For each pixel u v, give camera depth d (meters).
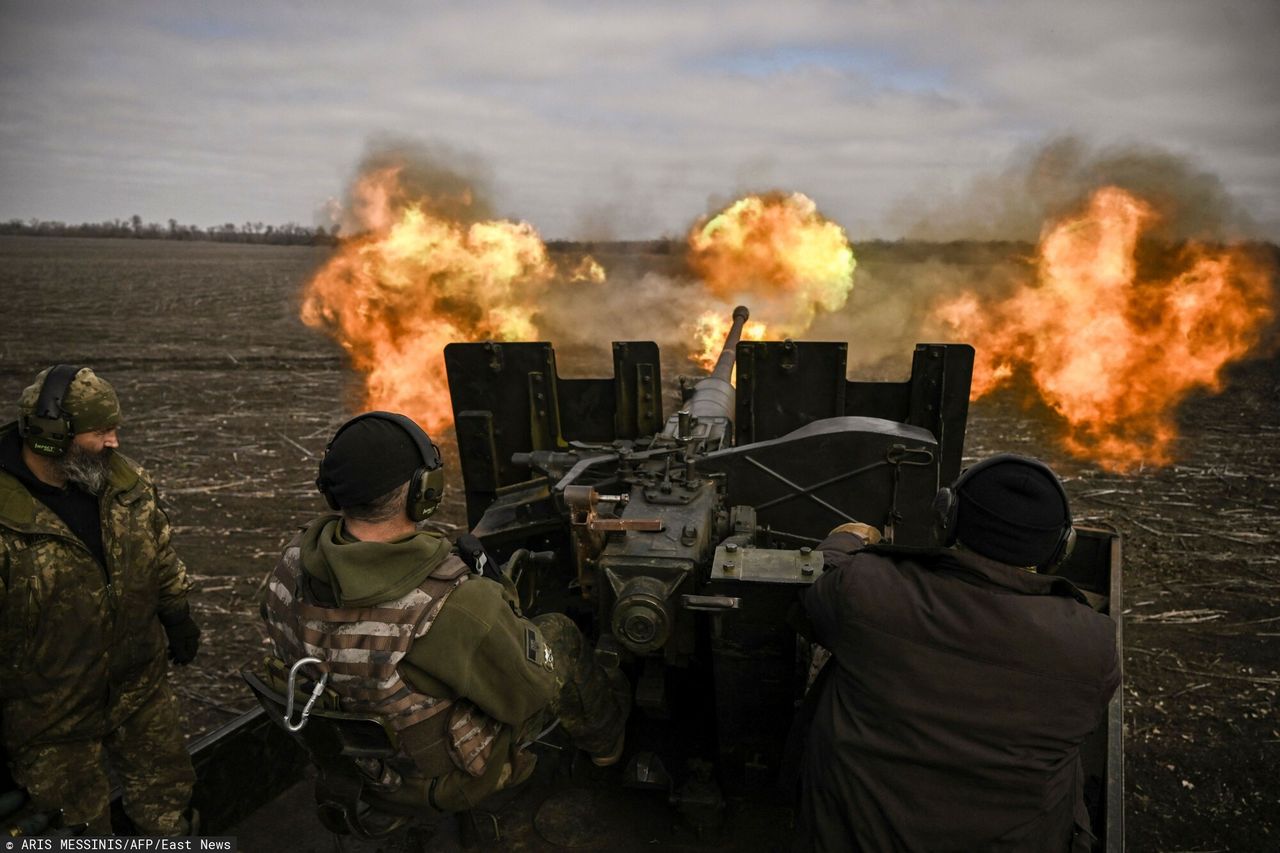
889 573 2.00
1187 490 10.00
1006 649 1.84
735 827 2.79
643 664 3.02
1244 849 4.33
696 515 2.88
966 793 1.86
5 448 2.46
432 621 1.73
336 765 1.86
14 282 40.97
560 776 3.04
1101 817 2.56
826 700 2.06
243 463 11.06
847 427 3.42
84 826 2.21
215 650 6.10
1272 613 6.79
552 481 3.86
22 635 2.44
